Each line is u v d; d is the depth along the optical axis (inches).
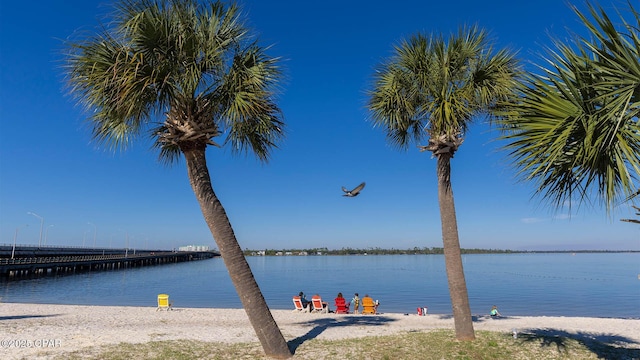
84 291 1674.5
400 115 430.3
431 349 343.9
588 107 185.2
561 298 1441.9
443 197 394.6
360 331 509.0
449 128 376.2
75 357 333.1
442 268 4276.6
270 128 414.6
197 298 1460.4
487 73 366.9
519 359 325.1
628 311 1130.0
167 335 448.8
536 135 194.7
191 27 321.7
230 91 329.4
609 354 338.0
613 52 171.3
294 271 3846.0
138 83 298.8
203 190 342.0
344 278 2736.2
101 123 347.9
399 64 408.2
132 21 295.4
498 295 1547.7
